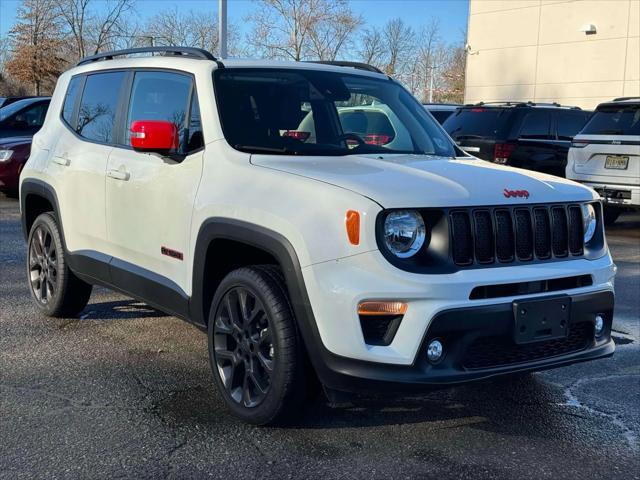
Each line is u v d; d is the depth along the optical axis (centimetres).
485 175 385
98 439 370
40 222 580
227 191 391
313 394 372
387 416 408
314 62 509
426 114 525
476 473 345
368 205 332
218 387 405
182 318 438
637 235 1150
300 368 358
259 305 370
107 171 492
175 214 427
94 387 441
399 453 363
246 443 369
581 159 1144
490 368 351
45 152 579
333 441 374
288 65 482
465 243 347
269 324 362
